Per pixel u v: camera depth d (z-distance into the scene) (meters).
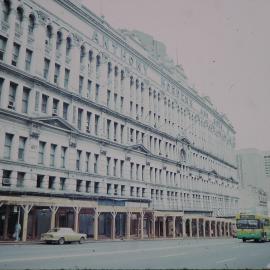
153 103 59.53
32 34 36.25
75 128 39.66
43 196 34.81
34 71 35.47
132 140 51.94
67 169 38.44
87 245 27.89
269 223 41.41
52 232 28.66
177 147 66.44
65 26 40.38
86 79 43.03
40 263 14.11
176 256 18.27
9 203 28.34
